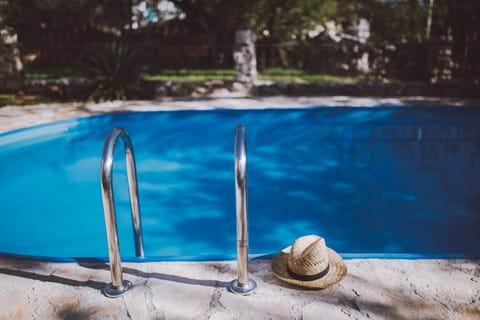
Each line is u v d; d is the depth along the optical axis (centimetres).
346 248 430
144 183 590
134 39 1536
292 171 632
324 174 619
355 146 732
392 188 570
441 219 486
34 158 677
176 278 271
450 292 251
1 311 241
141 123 766
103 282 268
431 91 960
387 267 277
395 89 968
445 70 1061
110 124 755
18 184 595
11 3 1241
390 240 444
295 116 795
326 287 255
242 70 984
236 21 1475
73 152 718
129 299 250
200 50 1349
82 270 281
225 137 786
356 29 1513
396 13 1505
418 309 237
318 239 266
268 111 789
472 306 238
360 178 604
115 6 1544
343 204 528
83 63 1145
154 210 514
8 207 525
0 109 804
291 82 988
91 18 1548
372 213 504
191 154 712
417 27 1480
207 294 254
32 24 1477
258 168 645
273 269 274
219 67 1466
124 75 955
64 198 550
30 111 787
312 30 1479
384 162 659
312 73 1281
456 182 585
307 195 555
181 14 1614
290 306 241
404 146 728
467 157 674
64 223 485
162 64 1415
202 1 1477
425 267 277
